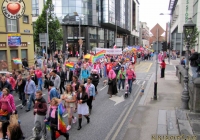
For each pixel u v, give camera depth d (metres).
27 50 27.41
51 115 7.12
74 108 8.86
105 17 63.75
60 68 15.20
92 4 57.06
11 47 24.39
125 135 7.98
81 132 8.42
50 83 9.73
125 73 16.19
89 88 10.48
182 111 10.19
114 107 11.83
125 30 93.56
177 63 42.75
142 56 50.81
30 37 27.86
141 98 13.69
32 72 14.70
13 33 24.59
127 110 11.23
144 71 28.66
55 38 39.25
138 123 9.17
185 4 56.03
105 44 69.69
